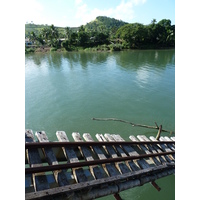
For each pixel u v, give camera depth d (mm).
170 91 19094
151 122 12930
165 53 51906
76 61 39031
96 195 4012
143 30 65750
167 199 6699
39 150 4395
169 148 7621
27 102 15750
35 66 33312
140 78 23844
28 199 3047
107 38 71875
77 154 4965
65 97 17016
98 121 12664
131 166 5211
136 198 6691
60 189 3414
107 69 29562
